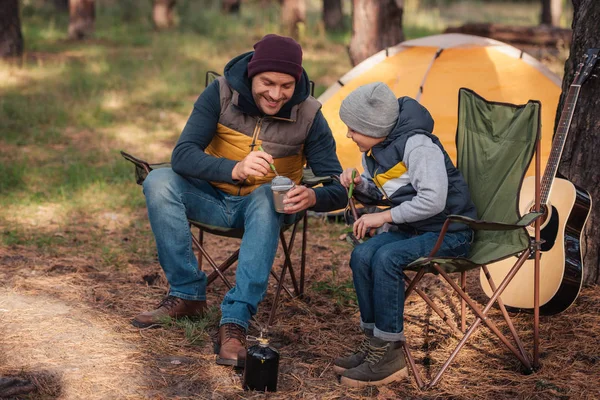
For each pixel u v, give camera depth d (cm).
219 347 346
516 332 368
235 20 1981
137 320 375
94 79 1173
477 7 2814
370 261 320
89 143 841
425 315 402
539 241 327
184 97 1107
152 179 365
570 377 331
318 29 1864
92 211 602
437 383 326
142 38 1681
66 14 2081
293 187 340
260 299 349
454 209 327
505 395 317
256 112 364
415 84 618
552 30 1288
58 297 414
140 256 500
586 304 404
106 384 317
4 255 485
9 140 827
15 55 1273
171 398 309
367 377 320
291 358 352
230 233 380
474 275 459
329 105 636
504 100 605
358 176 346
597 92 409
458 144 361
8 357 335
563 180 386
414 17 2161
